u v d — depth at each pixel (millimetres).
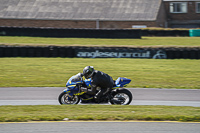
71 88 31922
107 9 141625
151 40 98500
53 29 99312
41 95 38219
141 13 137875
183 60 71438
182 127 23266
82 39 96062
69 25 138250
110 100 32531
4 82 46531
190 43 92312
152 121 24844
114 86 32938
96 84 31484
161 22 148375
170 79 50719
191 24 161250
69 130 22141
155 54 73562
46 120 24656
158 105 32062
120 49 73938
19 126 22984
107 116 25516
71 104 32156
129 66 62719
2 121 24203
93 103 32656
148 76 53000
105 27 137500
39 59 69875
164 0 162000
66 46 73500
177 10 162375
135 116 25500
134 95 38875
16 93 39219
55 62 66000
